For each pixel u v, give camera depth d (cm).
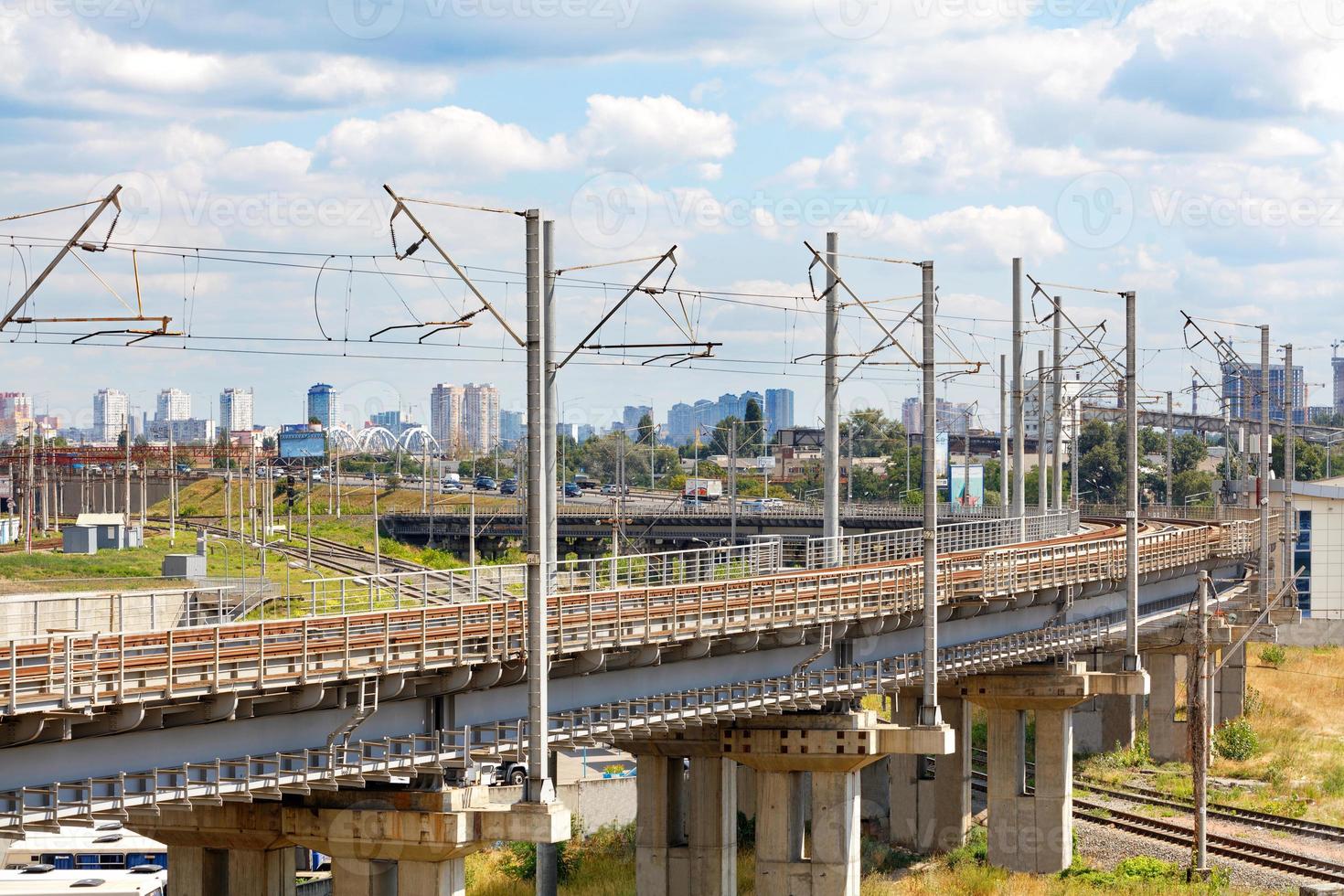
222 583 11775
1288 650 16025
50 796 4406
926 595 7462
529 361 4962
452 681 5625
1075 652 10112
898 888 8644
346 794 5828
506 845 9869
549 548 6931
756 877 7919
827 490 8319
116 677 4472
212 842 6150
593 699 6444
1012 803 9356
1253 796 10656
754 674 7394
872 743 7594
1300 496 16125
